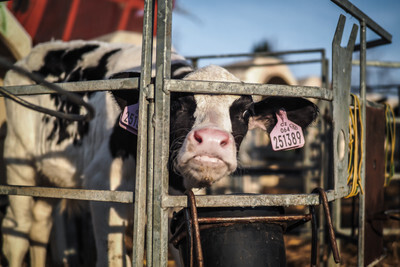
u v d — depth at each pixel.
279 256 1.84
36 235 3.83
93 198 1.90
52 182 3.72
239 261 1.76
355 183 2.45
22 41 4.55
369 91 7.16
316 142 6.55
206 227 1.80
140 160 1.78
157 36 1.72
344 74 2.30
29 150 3.78
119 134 2.80
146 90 1.76
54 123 3.54
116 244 2.75
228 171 2.10
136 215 1.78
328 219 1.81
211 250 1.78
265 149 8.41
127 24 7.67
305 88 1.95
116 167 2.81
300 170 5.57
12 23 4.47
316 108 2.40
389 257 4.25
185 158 2.05
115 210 2.74
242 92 1.82
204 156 2.04
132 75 2.04
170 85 1.72
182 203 1.74
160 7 1.72
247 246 1.78
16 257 3.66
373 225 3.21
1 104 4.51
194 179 2.17
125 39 6.69
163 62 1.72
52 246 4.18
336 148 2.16
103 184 2.88
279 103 2.51
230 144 2.07
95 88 1.90
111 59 3.43
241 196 1.80
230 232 1.79
